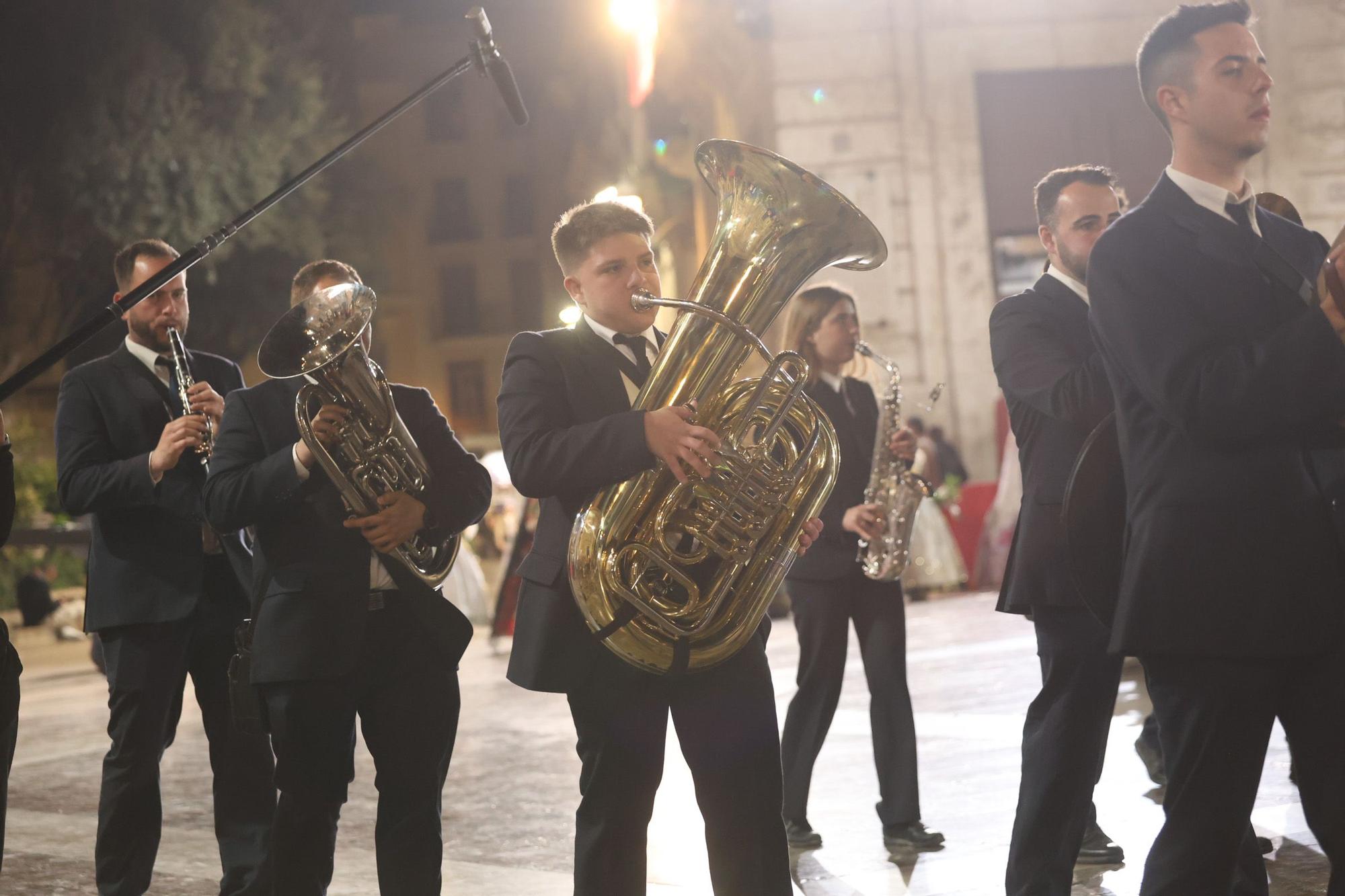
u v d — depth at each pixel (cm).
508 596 1260
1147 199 273
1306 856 420
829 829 508
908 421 1577
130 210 2155
